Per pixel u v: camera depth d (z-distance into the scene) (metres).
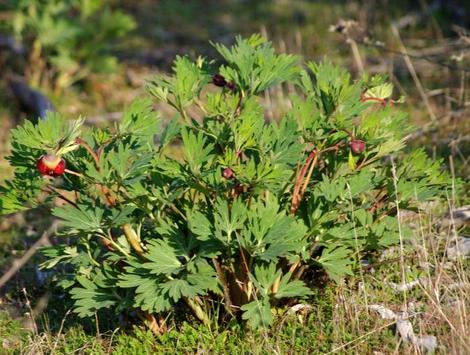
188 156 5.69
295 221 5.91
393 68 11.59
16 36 11.57
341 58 12.21
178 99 6.01
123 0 15.70
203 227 5.75
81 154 5.91
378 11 13.72
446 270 6.80
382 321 6.12
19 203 6.01
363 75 6.49
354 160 5.97
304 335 6.14
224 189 5.84
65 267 7.47
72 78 11.79
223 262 6.08
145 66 12.69
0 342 6.60
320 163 6.45
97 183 5.73
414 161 6.45
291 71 6.12
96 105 11.45
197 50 13.24
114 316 6.66
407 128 6.18
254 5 15.14
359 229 6.02
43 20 11.50
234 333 6.11
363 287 6.21
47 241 8.07
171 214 6.14
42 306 6.93
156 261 5.76
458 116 9.43
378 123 5.97
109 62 11.81
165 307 6.10
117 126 6.38
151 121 5.95
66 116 11.00
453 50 11.96
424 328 6.02
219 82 6.13
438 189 6.37
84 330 6.61
